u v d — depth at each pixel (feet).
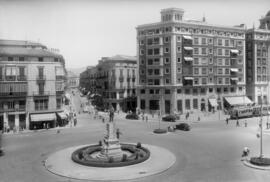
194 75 287.69
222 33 304.50
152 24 285.02
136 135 172.96
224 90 308.81
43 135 177.06
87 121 242.99
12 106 201.77
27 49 215.51
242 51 318.24
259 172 94.48
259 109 268.00
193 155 119.55
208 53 295.28
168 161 108.88
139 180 88.74
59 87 217.36
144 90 296.10
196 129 193.47
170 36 276.41
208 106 297.53
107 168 101.60
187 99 285.43
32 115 205.77
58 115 215.10
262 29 335.26
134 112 303.48
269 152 122.11
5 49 204.13
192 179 88.38
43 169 102.83
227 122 219.20
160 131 178.81
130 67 337.93
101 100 367.86
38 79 208.23
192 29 286.46
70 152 127.54
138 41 296.10
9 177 93.61
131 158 110.93
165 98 282.36
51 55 213.66
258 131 181.98
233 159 111.96
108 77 338.54
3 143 151.12
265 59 338.13
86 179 90.33
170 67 278.05
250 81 335.47
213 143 144.25
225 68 307.58
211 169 98.73
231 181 85.40
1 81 197.67
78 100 437.17
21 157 120.67
